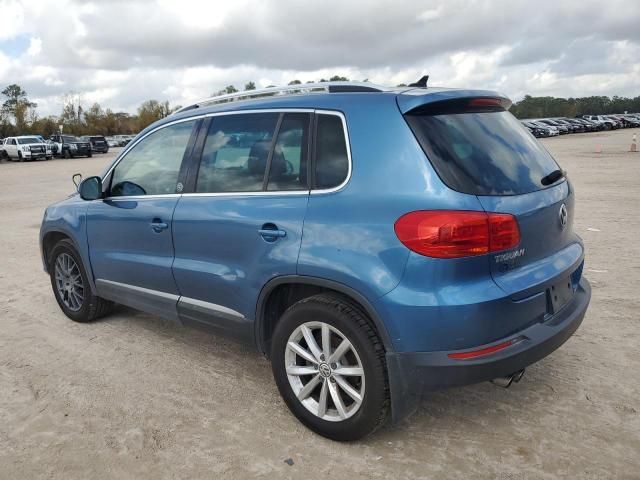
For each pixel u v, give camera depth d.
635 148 27.94
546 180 3.28
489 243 2.75
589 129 60.44
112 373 4.15
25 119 76.31
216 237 3.63
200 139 3.91
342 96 3.23
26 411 3.62
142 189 4.29
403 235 2.78
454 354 2.75
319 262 3.03
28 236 9.91
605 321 4.79
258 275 3.38
